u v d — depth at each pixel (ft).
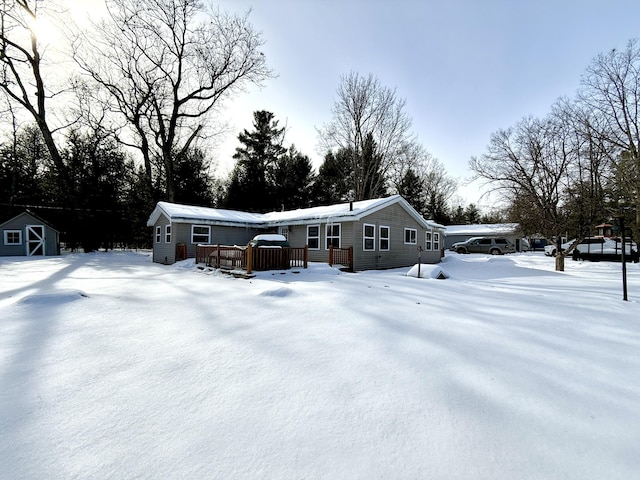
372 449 5.90
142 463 5.48
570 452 5.85
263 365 9.68
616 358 10.55
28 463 5.45
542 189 45.39
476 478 5.22
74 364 9.63
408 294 21.67
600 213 42.73
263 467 5.41
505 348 11.35
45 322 13.89
